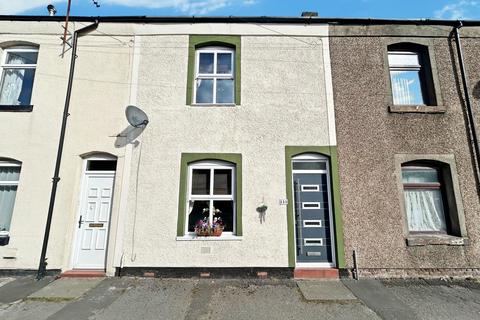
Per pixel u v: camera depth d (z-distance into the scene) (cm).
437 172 685
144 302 489
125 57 710
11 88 725
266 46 721
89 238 640
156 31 724
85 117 676
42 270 597
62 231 625
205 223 630
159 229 623
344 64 714
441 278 607
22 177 646
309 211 654
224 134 669
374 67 713
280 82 701
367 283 580
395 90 730
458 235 635
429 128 680
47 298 501
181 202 634
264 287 559
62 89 691
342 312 457
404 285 571
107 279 590
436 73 713
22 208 633
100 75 698
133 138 665
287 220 629
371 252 620
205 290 542
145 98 688
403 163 670
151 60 710
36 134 666
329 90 697
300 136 671
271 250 617
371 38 729
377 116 684
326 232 645
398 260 617
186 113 680
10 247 616
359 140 670
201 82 725
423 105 692
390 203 641
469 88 708
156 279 595
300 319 435
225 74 723
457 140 676
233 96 710
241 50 718
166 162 654
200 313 452
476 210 644
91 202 655
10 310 459
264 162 656
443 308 473
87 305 476
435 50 729
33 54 739
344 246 621
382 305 483
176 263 608
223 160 658
